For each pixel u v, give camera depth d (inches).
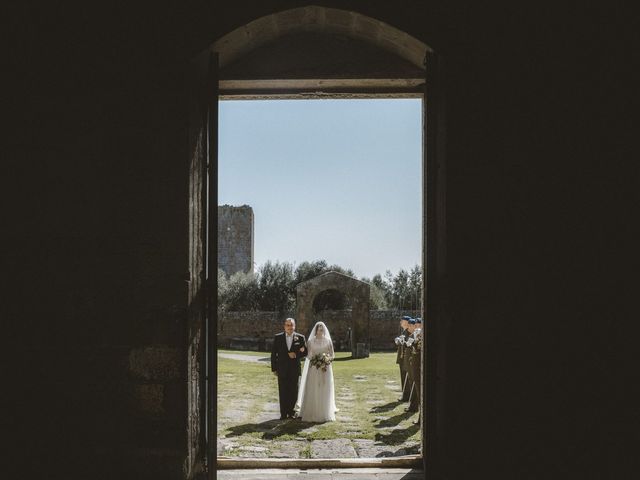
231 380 511.5
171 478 153.3
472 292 155.8
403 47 174.6
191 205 160.9
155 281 156.6
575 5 161.0
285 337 332.5
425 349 170.9
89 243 158.1
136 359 155.3
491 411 154.4
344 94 196.2
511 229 156.8
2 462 154.3
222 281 1230.3
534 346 154.8
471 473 153.7
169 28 161.6
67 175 159.5
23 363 156.4
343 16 169.3
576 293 155.6
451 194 157.6
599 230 156.5
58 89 161.0
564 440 153.6
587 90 159.2
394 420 319.6
